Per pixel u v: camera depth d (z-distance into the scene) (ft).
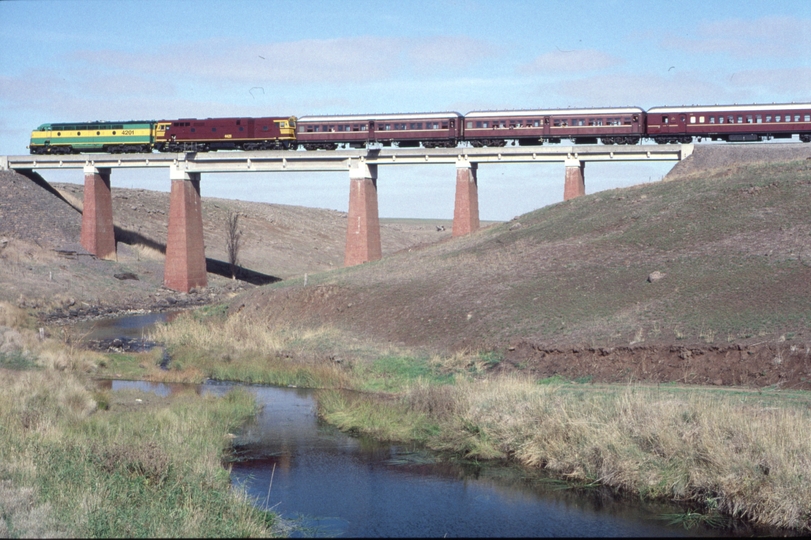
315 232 488.85
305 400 112.06
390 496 68.59
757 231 144.97
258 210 497.87
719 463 64.80
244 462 79.15
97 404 96.78
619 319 121.70
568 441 76.48
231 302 202.90
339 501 67.15
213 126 288.10
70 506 56.39
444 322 143.13
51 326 200.13
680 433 70.38
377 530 60.39
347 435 90.22
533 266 160.35
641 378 103.24
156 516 55.93
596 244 163.84
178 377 127.44
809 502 59.93
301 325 168.25
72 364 130.82
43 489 60.39
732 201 164.96
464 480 72.95
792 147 226.58
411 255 216.54
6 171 333.62
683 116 236.63
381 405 98.22
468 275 165.37
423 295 159.84
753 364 96.73
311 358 137.18
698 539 58.54
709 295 121.29
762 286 119.03
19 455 67.41
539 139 256.32
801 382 90.33
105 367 136.77
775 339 99.50
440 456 81.00
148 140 299.99
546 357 114.83
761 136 232.53
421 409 94.94
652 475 67.67
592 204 201.87
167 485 63.62
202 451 76.69
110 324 211.00
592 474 71.72
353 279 185.47
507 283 152.66
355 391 115.44
